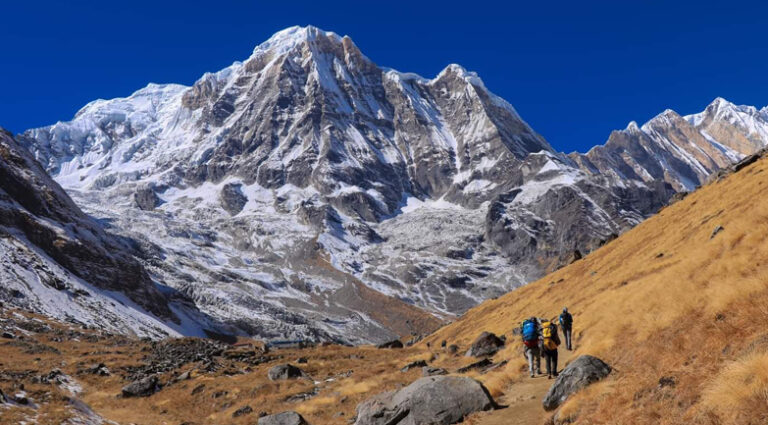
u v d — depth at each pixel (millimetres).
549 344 19781
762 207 20422
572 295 55000
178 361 62125
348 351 72000
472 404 16703
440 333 98188
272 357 66438
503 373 22828
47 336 86062
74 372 55219
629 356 15078
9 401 29703
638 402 11172
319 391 39469
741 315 11750
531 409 15453
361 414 18297
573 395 13398
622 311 21938
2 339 74500
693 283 17984
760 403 8305
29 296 124062
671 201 84562
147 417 40125
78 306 137625
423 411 16859
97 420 32938
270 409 36312
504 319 69812
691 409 9547
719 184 59844
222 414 39000
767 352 9070
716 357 10820
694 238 38812
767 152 62312
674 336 13648
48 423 27859
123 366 59125
